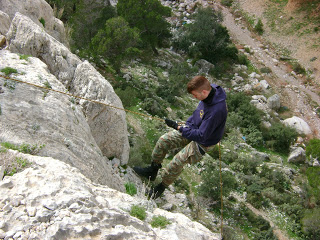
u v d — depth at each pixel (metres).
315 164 29.62
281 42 47.06
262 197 24.19
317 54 44.12
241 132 31.81
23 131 6.76
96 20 29.62
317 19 46.94
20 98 7.34
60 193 4.05
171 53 40.88
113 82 28.11
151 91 29.84
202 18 42.94
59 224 3.55
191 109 30.75
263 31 48.84
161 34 41.72
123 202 4.76
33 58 9.35
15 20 10.81
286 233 21.61
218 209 20.98
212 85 4.41
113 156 12.40
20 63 8.77
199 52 41.97
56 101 8.02
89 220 3.69
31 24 10.75
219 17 45.50
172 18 47.94
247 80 40.62
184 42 41.69
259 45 46.84
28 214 3.70
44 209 3.75
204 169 23.27
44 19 15.38
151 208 5.08
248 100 35.53
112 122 11.23
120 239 3.70
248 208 22.19
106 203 4.34
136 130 23.02
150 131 23.73
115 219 3.96
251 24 50.03
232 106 34.50
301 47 45.62
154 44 36.12
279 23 48.78
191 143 4.77
